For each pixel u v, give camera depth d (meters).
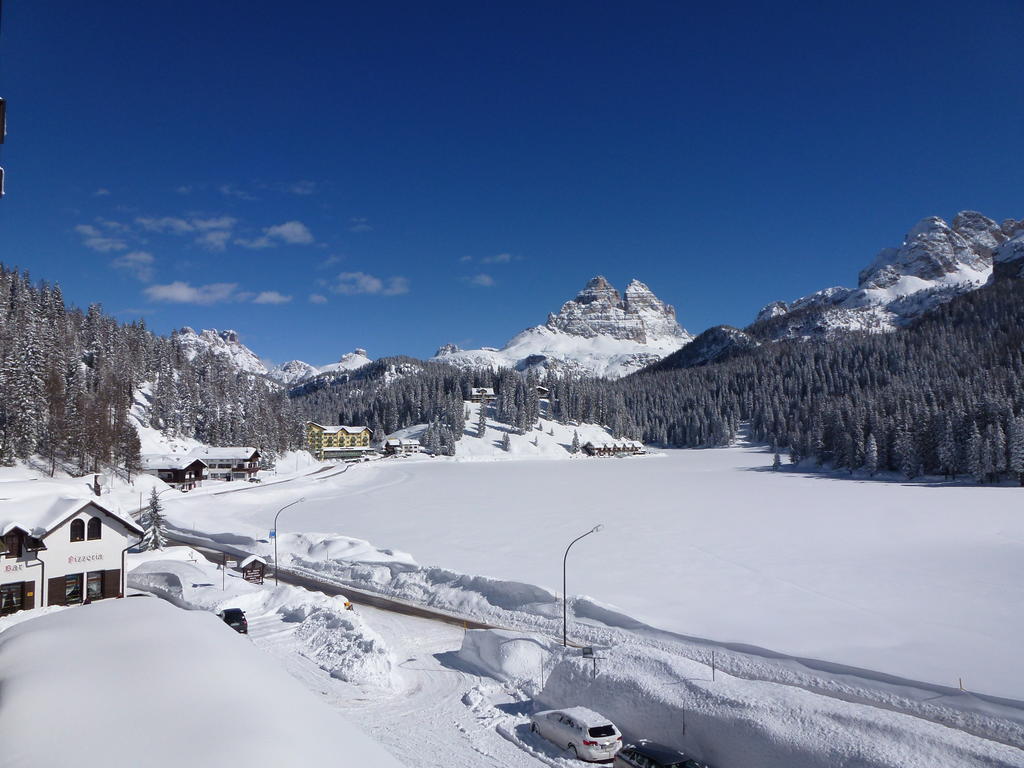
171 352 194.00
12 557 34.62
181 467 108.50
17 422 90.00
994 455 119.88
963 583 45.19
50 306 159.62
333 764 5.27
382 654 27.58
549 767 18.91
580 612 37.19
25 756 5.02
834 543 61.81
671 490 113.62
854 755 16.33
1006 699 22.22
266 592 40.03
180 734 5.39
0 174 10.29
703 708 19.97
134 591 42.78
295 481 126.56
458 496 105.25
